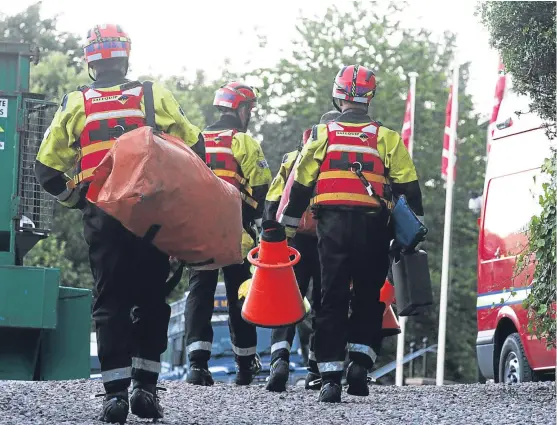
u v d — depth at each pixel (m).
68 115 11.89
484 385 19.47
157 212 10.80
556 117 17.17
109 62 12.05
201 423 12.04
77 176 11.92
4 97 16.86
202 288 18.23
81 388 15.13
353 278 14.80
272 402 14.77
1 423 11.36
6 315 15.66
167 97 11.98
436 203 70.81
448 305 68.31
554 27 16.81
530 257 19.06
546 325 17.23
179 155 10.96
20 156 16.84
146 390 12.04
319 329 14.63
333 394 14.59
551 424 12.20
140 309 11.94
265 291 14.29
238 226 11.41
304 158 14.55
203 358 18.22
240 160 18.47
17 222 16.83
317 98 73.88
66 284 64.50
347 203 14.45
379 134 14.61
